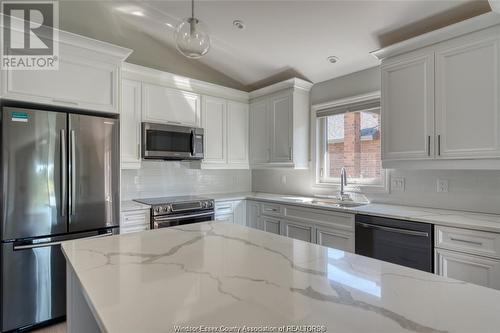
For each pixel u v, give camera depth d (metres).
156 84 3.12
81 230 2.33
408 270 1.06
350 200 3.02
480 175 2.23
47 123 2.17
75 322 1.32
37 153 2.12
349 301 0.82
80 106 2.40
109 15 2.84
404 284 0.94
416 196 2.60
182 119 3.32
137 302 0.81
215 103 3.65
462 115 2.00
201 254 1.25
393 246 2.20
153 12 2.75
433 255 1.98
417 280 0.97
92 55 2.46
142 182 3.39
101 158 2.44
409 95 2.29
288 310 0.77
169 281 0.96
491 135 1.87
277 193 4.01
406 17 2.19
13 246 2.04
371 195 2.93
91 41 2.39
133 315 0.74
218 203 3.42
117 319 0.72
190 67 3.64
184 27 1.67
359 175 3.12
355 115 3.15
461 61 2.00
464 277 1.85
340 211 2.59
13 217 2.04
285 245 1.39
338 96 3.26
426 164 2.21
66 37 2.29
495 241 1.72
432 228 1.99
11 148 2.03
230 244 1.41
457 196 2.35
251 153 3.96
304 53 2.95
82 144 2.33
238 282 0.95
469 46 1.96
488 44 1.88
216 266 1.10
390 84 2.41
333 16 2.31
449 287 0.91
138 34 3.17
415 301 0.82
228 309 0.77
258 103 3.85
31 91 2.17
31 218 2.10
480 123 1.92
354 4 2.14
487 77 1.89
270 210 3.37
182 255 1.24
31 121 2.10
